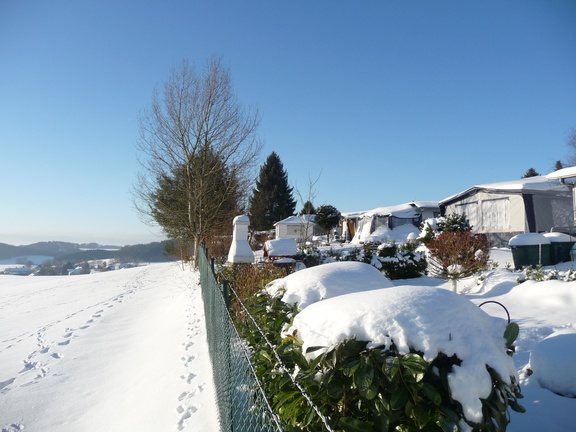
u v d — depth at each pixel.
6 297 16.84
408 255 12.18
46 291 17.38
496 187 19.53
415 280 11.80
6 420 4.97
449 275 10.31
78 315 10.95
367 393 2.15
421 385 2.14
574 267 11.02
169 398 4.67
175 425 4.01
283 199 52.19
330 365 2.35
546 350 4.10
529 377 4.27
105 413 4.94
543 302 7.46
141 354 6.95
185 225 21.62
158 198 21.95
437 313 2.43
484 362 2.23
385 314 2.44
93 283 18.61
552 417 3.48
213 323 4.80
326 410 2.36
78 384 5.97
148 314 10.40
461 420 2.11
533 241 11.88
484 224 20.55
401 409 2.24
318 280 4.24
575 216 15.61
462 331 2.37
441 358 2.26
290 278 4.52
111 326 9.34
